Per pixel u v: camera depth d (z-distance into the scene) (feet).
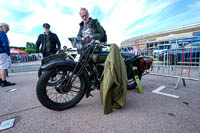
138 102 5.63
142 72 7.81
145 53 12.28
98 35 6.28
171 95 6.44
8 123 4.06
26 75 15.83
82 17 7.02
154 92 7.05
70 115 4.56
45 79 4.49
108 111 4.58
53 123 4.03
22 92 7.86
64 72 5.14
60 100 6.11
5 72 9.62
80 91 5.39
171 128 3.58
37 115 4.61
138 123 3.90
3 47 9.27
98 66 5.91
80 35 7.95
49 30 11.17
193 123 3.81
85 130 3.61
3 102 6.06
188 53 10.71
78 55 5.66
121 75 4.64
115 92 4.72
